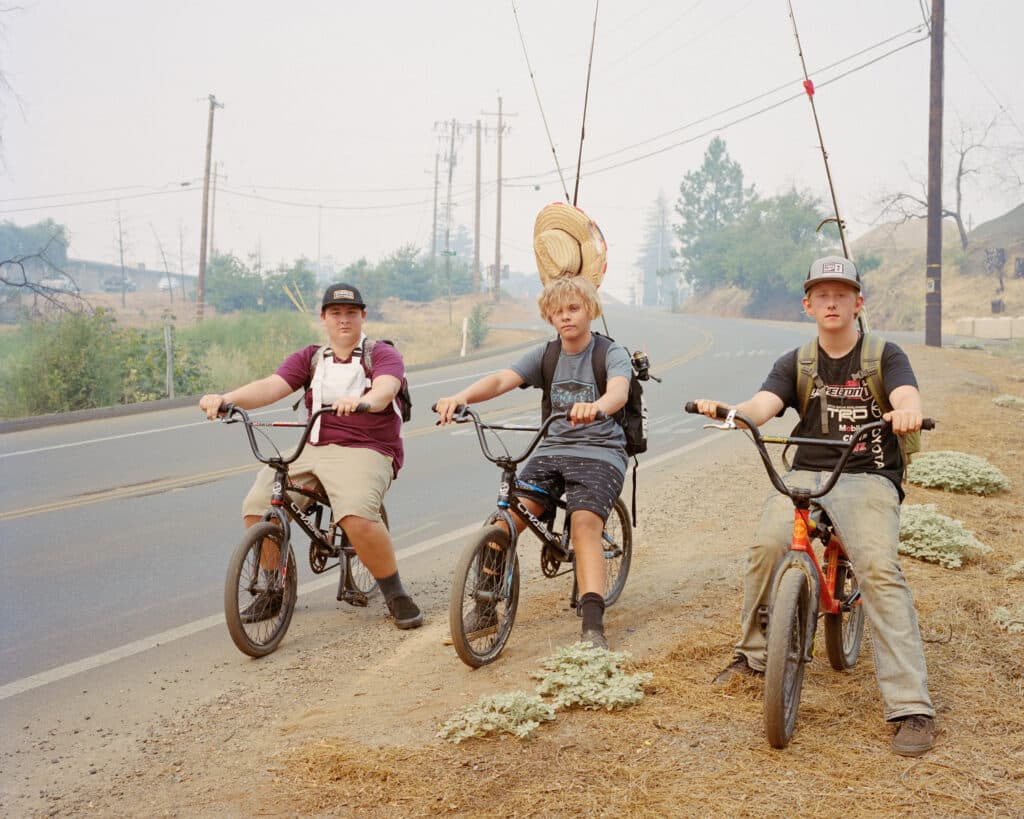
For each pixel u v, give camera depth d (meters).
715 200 112.06
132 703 4.62
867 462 4.08
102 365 19.31
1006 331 43.66
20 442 14.30
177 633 5.67
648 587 6.11
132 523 8.62
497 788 3.49
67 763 3.98
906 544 6.48
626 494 9.20
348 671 4.90
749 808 3.28
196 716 4.41
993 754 3.63
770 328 47.00
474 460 11.57
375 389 5.34
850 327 4.07
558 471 5.04
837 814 3.23
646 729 3.93
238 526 8.45
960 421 13.06
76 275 109.56
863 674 4.51
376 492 5.43
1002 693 4.21
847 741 3.78
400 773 3.64
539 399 17.91
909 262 76.50
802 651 3.85
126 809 3.54
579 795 3.41
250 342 29.69
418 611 5.61
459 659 4.95
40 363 18.80
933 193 30.56
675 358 28.00
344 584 5.86
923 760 3.60
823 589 4.07
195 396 19.62
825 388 4.12
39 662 5.25
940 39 29.91
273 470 5.46
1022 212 78.31
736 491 9.09
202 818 3.44
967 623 5.13
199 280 50.38
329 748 3.90
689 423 14.38
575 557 5.20
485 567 4.89
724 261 90.19
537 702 4.04
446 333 44.59
